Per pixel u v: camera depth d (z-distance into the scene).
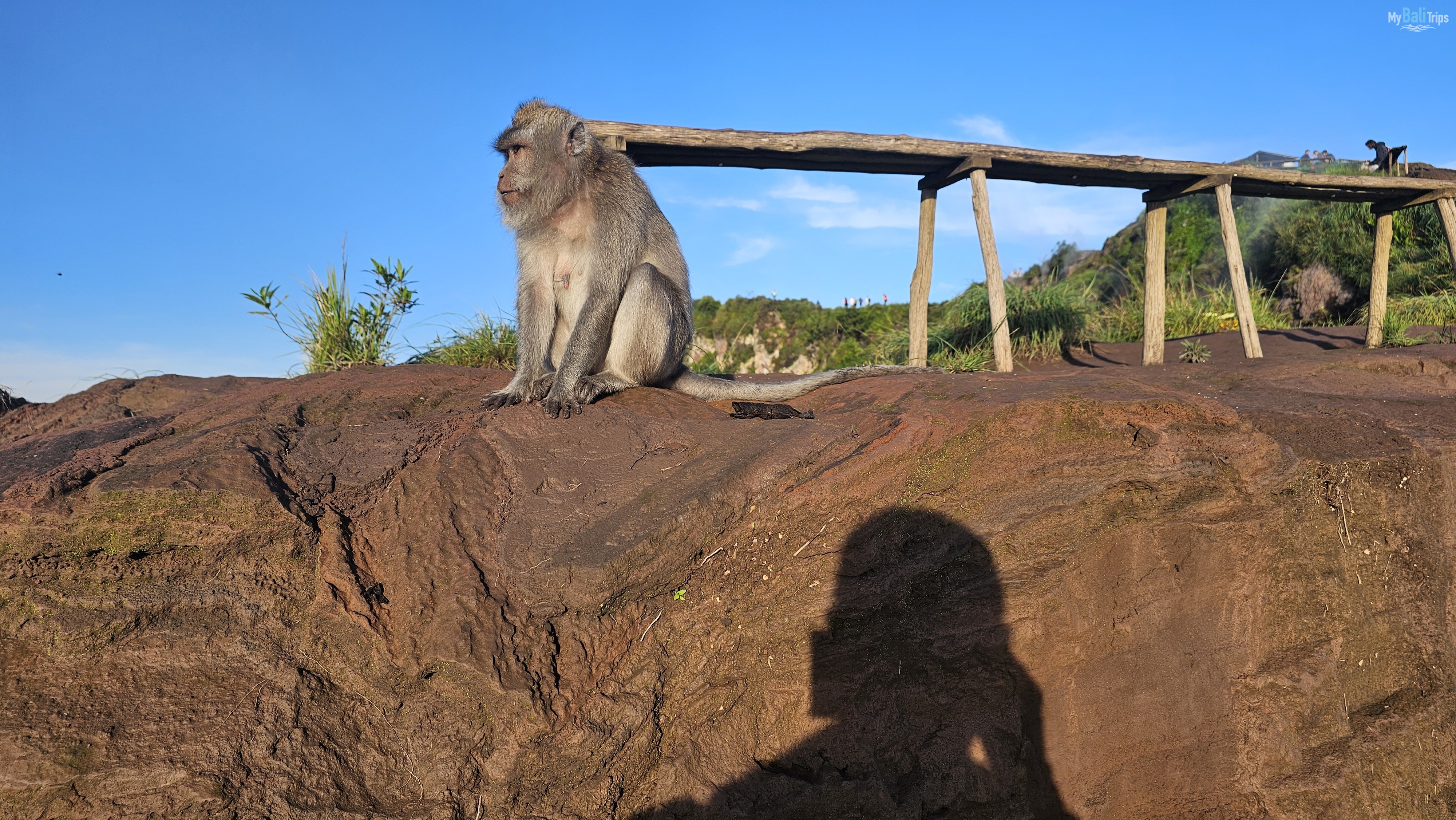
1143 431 4.29
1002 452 4.20
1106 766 4.18
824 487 3.99
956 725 3.98
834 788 3.68
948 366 8.99
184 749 2.88
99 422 4.77
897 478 4.08
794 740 3.79
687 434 4.43
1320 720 4.40
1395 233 15.08
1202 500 4.27
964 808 3.92
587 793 3.22
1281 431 4.88
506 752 3.11
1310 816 4.30
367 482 3.76
